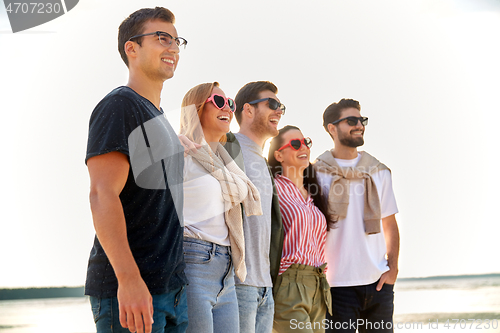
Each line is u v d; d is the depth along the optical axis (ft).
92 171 4.70
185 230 7.11
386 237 12.61
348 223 11.71
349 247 11.64
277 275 9.82
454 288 39.09
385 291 11.85
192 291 6.86
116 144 4.74
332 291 11.59
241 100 11.05
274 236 9.82
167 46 5.94
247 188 8.23
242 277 7.82
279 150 11.71
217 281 7.27
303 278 10.36
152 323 4.85
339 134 12.56
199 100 8.51
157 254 5.21
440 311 24.25
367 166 12.39
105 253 4.82
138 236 5.10
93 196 4.59
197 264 7.03
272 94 10.96
